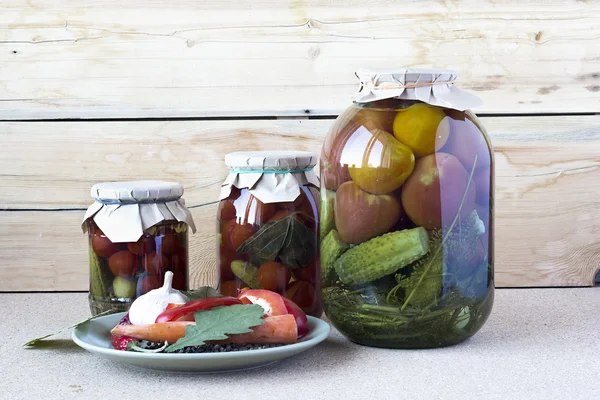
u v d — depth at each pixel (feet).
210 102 4.17
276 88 4.16
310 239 3.45
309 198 3.47
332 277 3.07
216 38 4.13
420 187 2.84
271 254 3.38
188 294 3.25
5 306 3.92
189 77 4.16
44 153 4.19
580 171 4.18
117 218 3.35
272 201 3.34
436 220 2.85
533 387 2.60
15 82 4.17
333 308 3.09
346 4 4.10
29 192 4.22
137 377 2.78
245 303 3.04
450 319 2.93
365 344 3.12
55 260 4.25
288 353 2.75
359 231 2.92
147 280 3.41
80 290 4.28
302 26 4.12
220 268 3.51
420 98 2.89
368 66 4.14
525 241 4.22
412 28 4.12
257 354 2.68
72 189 4.22
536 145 4.17
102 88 4.17
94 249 3.44
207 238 4.23
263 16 4.12
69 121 4.19
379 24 4.11
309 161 3.47
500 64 4.14
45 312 3.78
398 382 2.67
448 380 2.68
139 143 4.19
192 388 2.64
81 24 4.13
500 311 3.71
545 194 4.19
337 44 4.13
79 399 2.54
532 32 4.12
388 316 2.93
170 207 3.45
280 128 4.17
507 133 4.17
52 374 2.82
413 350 3.06
